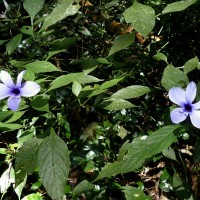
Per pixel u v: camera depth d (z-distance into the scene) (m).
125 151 0.30
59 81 0.30
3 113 0.31
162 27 0.45
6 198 0.37
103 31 0.46
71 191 0.36
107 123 0.39
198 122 0.25
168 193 0.39
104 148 0.37
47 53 0.41
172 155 0.33
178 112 0.25
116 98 0.32
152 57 0.40
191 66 0.33
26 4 0.33
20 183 0.30
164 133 0.26
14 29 0.42
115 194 0.36
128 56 0.45
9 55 0.39
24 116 0.36
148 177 0.40
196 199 0.36
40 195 0.35
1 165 0.38
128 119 0.39
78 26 0.44
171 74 0.30
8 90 0.27
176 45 0.47
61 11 0.31
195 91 0.25
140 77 0.43
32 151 0.28
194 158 0.26
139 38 0.49
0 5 0.50
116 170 0.29
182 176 0.38
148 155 0.25
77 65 0.43
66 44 0.37
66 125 0.37
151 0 0.45
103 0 0.46
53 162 0.26
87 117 0.41
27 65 0.32
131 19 0.28
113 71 0.41
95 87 0.32
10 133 0.39
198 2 0.43
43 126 0.36
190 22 0.46
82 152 0.37
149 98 0.41
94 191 0.35
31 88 0.27
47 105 0.29
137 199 0.33
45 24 0.31
